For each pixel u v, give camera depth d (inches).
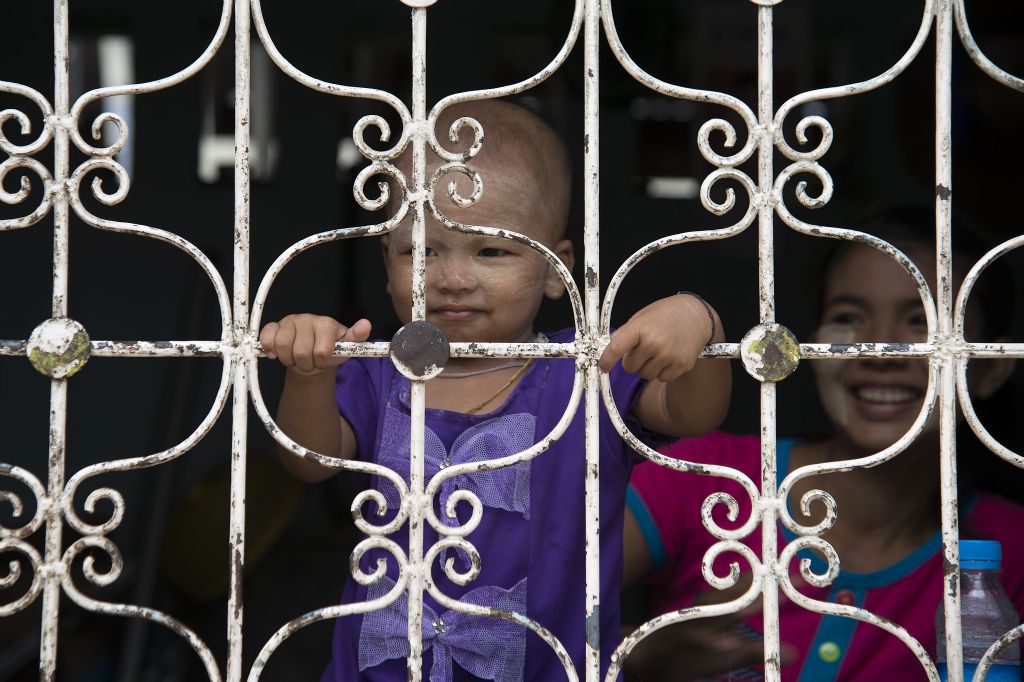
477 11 227.1
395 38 228.8
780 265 221.1
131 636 154.3
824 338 95.7
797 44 223.9
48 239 218.7
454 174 75.0
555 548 74.2
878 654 90.0
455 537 57.2
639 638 57.7
